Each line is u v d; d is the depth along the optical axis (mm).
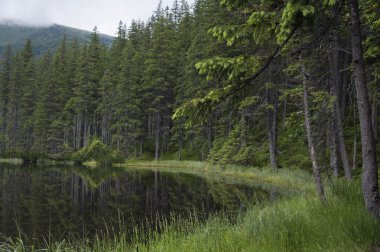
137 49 75312
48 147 70125
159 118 58906
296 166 27859
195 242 6582
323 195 9703
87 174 37812
